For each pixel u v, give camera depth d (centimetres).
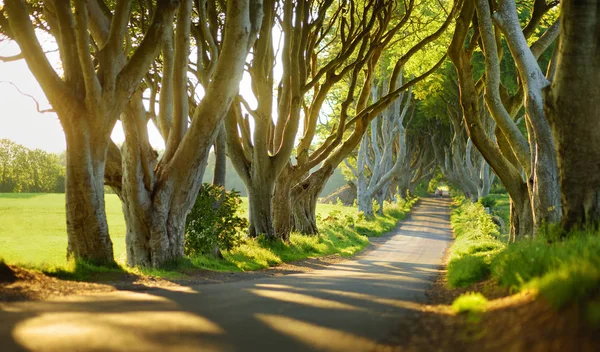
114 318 634
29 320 616
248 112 2391
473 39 1817
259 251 2177
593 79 904
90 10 1468
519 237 1730
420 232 4581
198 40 1966
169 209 1589
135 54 1335
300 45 2452
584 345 357
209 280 1323
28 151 9688
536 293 550
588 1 879
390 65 3634
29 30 1206
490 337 470
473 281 1029
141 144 1541
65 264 1153
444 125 6431
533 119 1400
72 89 1263
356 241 3547
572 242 796
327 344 521
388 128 5397
